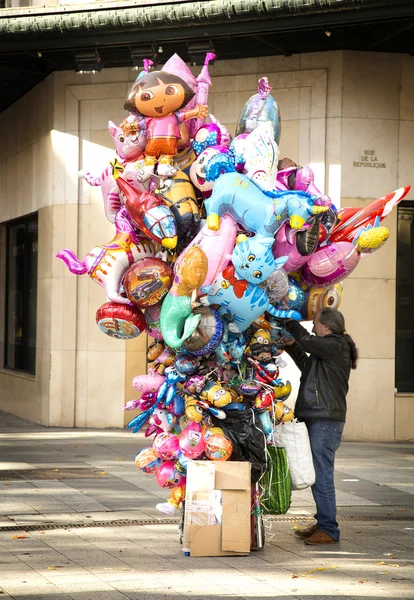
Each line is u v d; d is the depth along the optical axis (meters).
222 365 6.62
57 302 14.57
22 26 12.72
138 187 6.56
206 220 6.43
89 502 8.41
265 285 6.39
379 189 13.14
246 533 6.46
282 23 11.73
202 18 11.90
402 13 11.12
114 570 6.07
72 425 14.52
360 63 13.06
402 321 13.53
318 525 6.96
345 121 13.03
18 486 9.22
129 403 7.00
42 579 5.83
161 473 6.80
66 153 14.55
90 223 14.45
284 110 13.32
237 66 13.58
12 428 14.46
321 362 6.88
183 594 5.55
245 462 6.47
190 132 6.78
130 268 6.48
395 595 5.59
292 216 6.22
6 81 15.83
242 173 6.50
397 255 13.42
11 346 17.95
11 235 17.92
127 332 6.63
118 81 14.28
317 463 6.89
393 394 13.17
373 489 9.45
